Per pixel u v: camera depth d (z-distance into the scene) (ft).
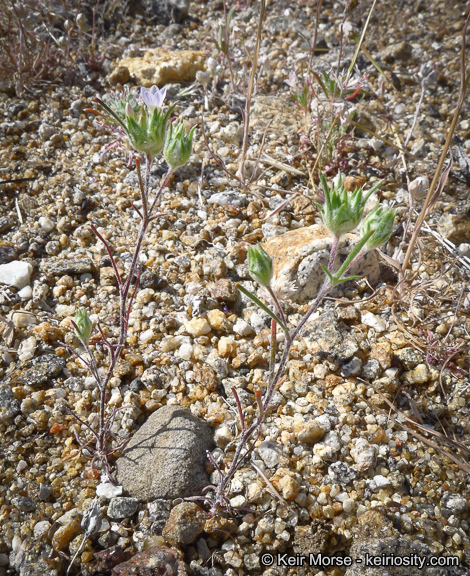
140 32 0.94
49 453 0.46
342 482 0.45
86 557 0.41
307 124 0.72
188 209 0.67
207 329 0.55
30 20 0.78
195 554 0.41
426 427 0.48
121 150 0.73
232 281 0.60
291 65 0.86
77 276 0.59
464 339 0.55
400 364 0.53
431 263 0.62
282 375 0.52
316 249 0.57
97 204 0.66
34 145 0.73
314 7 0.98
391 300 0.57
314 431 0.46
